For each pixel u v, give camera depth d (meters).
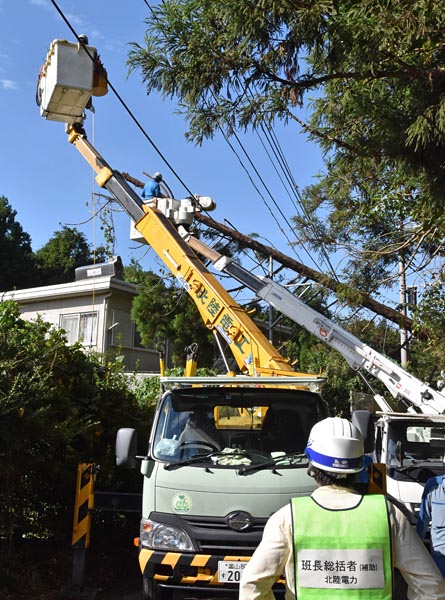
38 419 6.27
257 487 5.78
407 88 7.27
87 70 8.62
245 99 7.26
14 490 6.91
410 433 9.44
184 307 19.58
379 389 19.00
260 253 17.77
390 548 2.94
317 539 2.95
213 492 5.78
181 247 9.03
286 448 6.34
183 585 5.63
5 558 6.61
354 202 12.38
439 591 2.94
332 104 8.08
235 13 6.47
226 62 6.86
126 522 8.19
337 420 3.32
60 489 7.54
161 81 7.12
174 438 6.34
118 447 6.16
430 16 6.22
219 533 5.67
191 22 6.96
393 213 11.88
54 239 41.94
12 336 6.71
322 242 13.20
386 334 15.26
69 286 22.98
